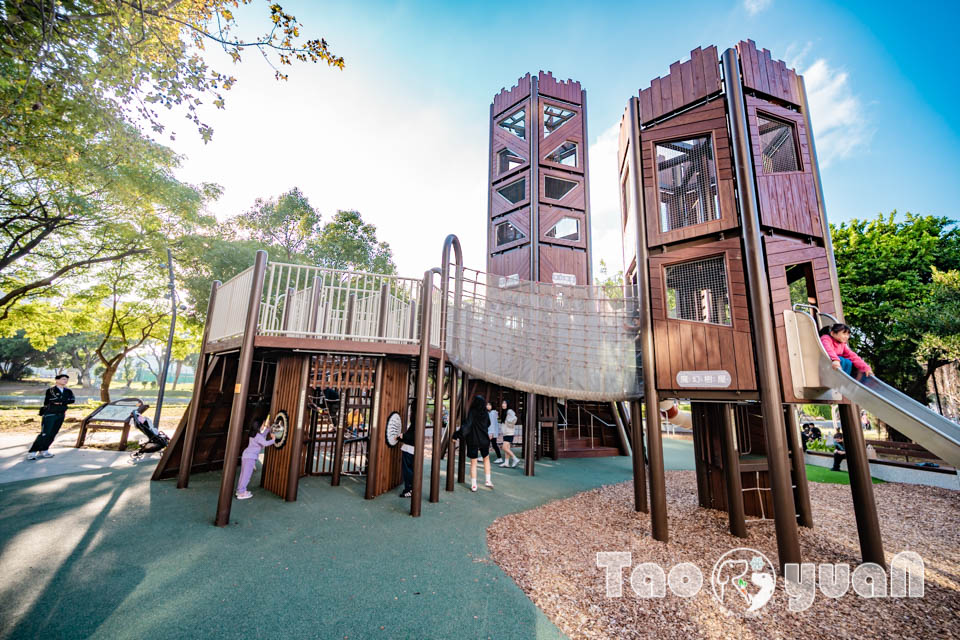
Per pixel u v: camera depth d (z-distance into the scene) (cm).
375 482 655
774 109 582
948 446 355
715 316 607
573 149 1314
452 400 762
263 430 638
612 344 653
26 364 4309
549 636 294
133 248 1681
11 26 547
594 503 704
